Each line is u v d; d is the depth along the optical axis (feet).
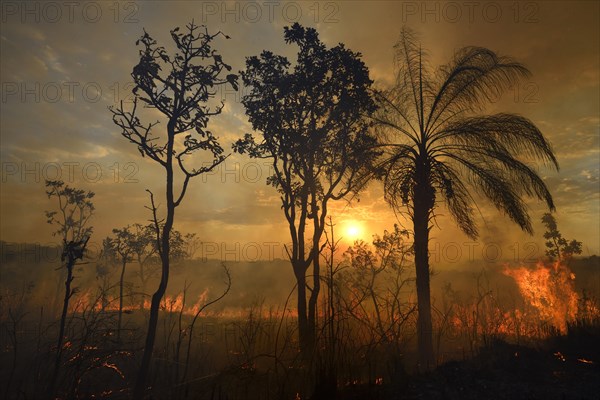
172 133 25.04
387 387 15.72
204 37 25.88
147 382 22.58
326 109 36.88
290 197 35.88
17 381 22.67
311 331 20.27
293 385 16.92
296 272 32.48
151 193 24.26
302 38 35.94
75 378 19.94
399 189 33.58
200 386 18.97
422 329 27.02
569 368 17.71
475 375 16.83
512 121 32.09
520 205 31.24
